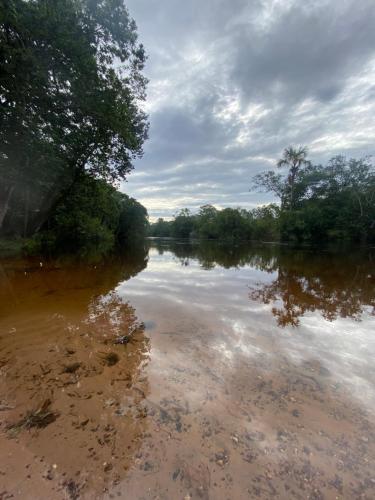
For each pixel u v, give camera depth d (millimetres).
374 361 3482
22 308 5488
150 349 3723
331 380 3014
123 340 3996
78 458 1914
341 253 20391
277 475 1827
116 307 5754
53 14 7871
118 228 39438
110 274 9984
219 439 2125
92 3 9766
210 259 16703
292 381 2982
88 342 3889
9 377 2920
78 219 19672
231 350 3754
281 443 2102
